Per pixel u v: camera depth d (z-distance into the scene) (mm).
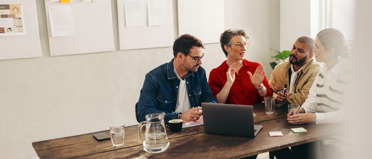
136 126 2135
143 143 1739
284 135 1821
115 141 1751
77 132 3471
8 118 3189
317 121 1985
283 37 4281
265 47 4293
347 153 539
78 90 3432
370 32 239
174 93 2266
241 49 2564
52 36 3246
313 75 2449
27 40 3156
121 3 3488
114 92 3590
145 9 3596
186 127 2033
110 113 3594
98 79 3504
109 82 3555
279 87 2713
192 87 2340
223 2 3959
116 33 3531
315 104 2227
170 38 3762
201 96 2443
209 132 1896
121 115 3646
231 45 2580
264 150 1624
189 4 3795
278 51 4055
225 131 1847
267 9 4234
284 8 4207
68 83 3385
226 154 1574
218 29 3979
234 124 1809
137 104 2326
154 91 2199
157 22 3662
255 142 1727
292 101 2475
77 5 3309
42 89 3287
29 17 3141
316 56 2135
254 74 2521
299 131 1856
